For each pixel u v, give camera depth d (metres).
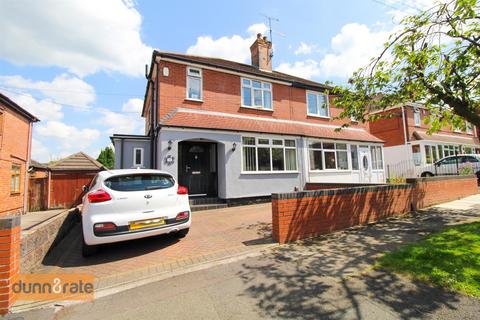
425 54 5.24
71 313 2.74
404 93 6.20
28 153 12.50
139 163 11.72
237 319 2.54
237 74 12.50
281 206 5.06
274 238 5.16
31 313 2.75
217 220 7.48
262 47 15.86
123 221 4.46
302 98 14.72
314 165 13.38
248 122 11.77
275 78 13.55
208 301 2.91
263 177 11.29
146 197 4.78
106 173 4.93
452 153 22.77
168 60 10.84
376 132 23.36
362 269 3.62
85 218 4.38
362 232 5.61
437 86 5.62
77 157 14.30
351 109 6.93
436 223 6.10
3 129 10.14
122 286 3.38
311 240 5.19
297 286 3.20
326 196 5.72
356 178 15.01
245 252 4.55
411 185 7.88
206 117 10.72
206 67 11.64
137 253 4.71
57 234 5.32
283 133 12.05
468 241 4.32
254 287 3.22
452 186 9.66
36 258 4.00
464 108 5.45
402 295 2.86
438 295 2.81
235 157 10.62
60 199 13.28
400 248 4.37
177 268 3.94
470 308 2.54
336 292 3.01
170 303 2.89
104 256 4.59
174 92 10.84
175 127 9.45
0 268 2.83
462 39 5.21
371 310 2.60
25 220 8.57
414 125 21.56
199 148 11.09
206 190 10.98
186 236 5.78
